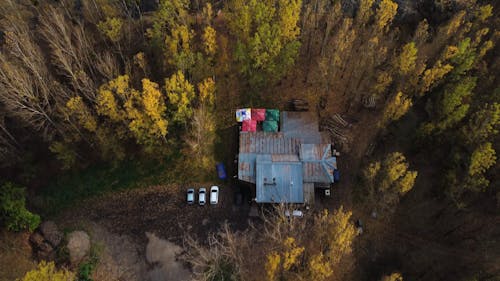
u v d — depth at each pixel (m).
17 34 66.44
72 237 61.22
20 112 58.34
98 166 69.88
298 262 47.44
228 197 66.56
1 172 66.94
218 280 53.28
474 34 70.25
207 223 63.94
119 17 76.62
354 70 72.31
